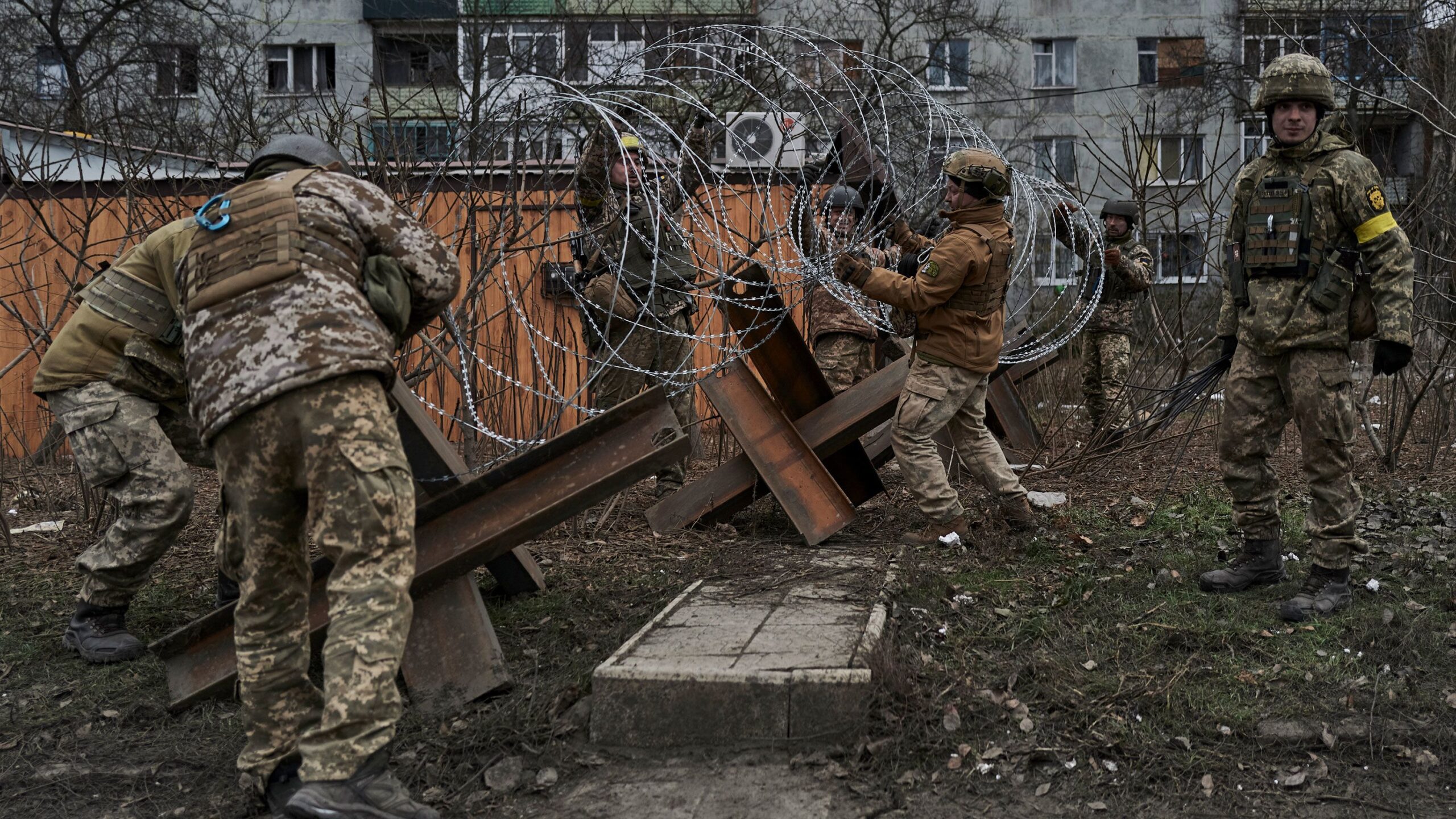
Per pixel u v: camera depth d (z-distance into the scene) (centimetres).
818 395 532
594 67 1712
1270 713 305
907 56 2147
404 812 235
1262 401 386
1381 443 684
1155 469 639
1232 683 323
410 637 332
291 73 2469
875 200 531
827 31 2236
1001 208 466
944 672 326
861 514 555
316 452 236
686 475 637
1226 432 395
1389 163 738
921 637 354
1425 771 280
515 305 480
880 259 583
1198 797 271
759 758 290
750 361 551
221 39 1838
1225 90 2231
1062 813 265
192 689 334
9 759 306
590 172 534
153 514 365
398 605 240
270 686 259
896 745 287
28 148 761
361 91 2434
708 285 518
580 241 568
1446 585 399
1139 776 280
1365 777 279
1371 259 358
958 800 271
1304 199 363
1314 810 265
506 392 660
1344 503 371
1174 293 777
